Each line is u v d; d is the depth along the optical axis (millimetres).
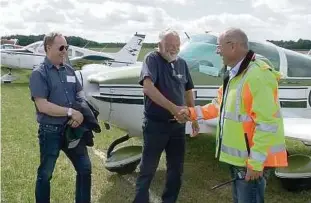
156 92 3309
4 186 4570
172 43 3359
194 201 4258
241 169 2496
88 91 4695
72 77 3406
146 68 3389
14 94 14648
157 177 5000
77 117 3268
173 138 3559
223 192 4512
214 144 6637
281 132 2391
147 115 3475
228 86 2516
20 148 6402
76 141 3346
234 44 2412
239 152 2467
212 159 5832
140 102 4637
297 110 5434
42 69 3250
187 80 3664
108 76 4676
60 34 3303
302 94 5426
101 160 5801
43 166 3305
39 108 3197
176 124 3498
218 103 2934
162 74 3406
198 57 4957
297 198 4426
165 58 3420
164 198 3711
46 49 3295
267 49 5383
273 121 2338
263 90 2342
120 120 4723
